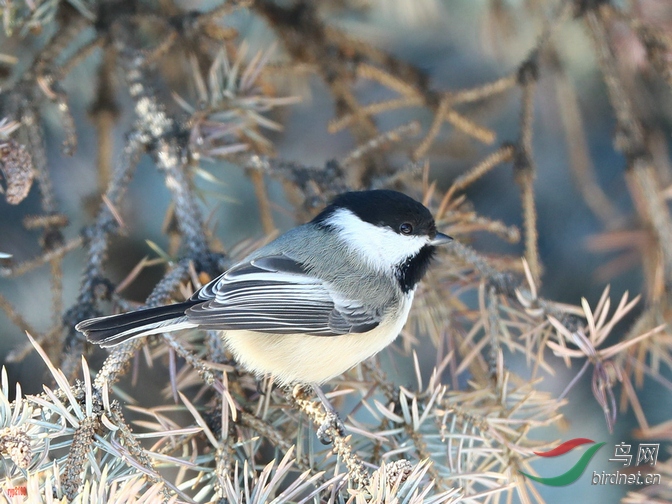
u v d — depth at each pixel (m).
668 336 5.48
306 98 8.46
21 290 6.84
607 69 6.42
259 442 4.40
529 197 6.18
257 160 6.23
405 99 6.95
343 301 5.50
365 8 8.43
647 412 6.48
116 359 4.33
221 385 4.43
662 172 7.40
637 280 7.43
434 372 4.75
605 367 4.64
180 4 7.54
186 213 5.63
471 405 4.87
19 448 3.37
